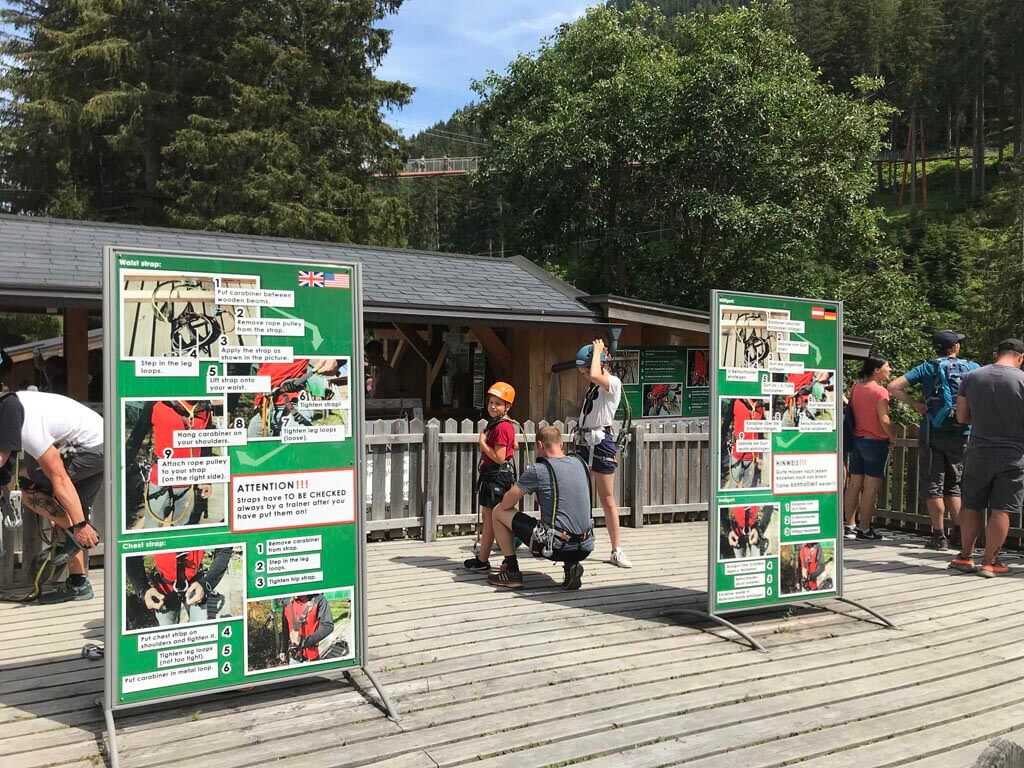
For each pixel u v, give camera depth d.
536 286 12.48
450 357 13.70
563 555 6.16
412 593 6.18
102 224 10.81
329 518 4.09
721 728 3.90
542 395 11.87
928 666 4.88
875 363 8.98
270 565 3.94
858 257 27.83
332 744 3.60
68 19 36.06
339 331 4.13
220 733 3.70
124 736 3.66
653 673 4.58
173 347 3.71
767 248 26.30
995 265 33.72
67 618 5.51
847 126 26.20
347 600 4.13
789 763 3.57
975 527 7.37
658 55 30.62
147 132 33.19
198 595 3.77
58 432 5.59
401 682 4.34
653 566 7.29
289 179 30.08
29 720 3.82
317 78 32.94
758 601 5.52
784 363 5.67
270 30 33.19
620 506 9.38
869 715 4.11
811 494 5.77
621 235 27.84
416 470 8.33
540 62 30.41
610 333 10.52
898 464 9.70
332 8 33.19
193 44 34.47
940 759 3.66
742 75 26.11
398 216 33.59
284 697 4.14
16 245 9.24
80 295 8.05
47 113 32.06
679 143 26.59
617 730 3.83
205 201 30.47
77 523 4.80
